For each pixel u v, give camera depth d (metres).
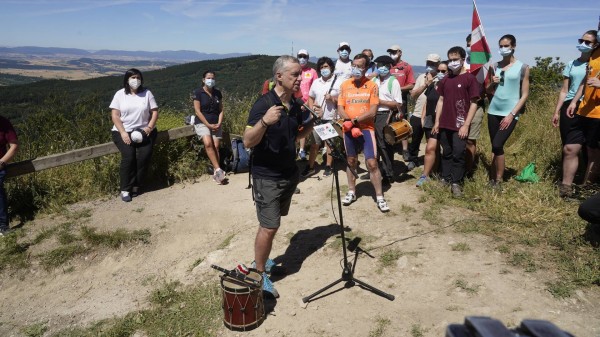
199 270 4.68
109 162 7.01
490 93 5.47
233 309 3.41
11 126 5.79
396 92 5.94
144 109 6.44
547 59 10.61
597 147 4.94
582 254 3.78
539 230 4.31
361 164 7.40
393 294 3.64
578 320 3.01
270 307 3.70
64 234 5.57
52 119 8.76
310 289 3.88
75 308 4.56
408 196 5.63
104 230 5.70
